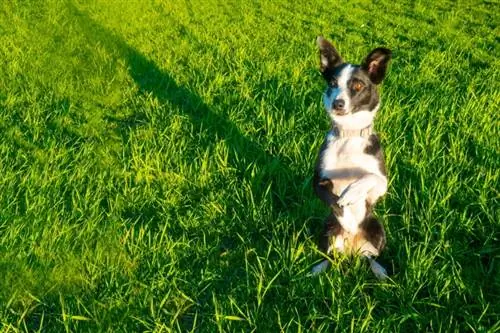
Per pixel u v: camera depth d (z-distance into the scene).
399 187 2.30
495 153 2.47
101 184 2.43
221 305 1.79
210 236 2.14
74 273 1.96
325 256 1.87
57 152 2.69
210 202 2.25
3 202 2.28
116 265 1.96
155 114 3.15
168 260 1.97
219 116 3.08
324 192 1.90
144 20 4.92
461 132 2.67
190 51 4.14
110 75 3.79
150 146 2.78
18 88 3.54
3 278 1.94
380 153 1.92
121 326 1.73
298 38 4.36
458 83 3.36
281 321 1.72
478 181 2.28
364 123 1.90
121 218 2.20
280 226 2.15
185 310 1.81
